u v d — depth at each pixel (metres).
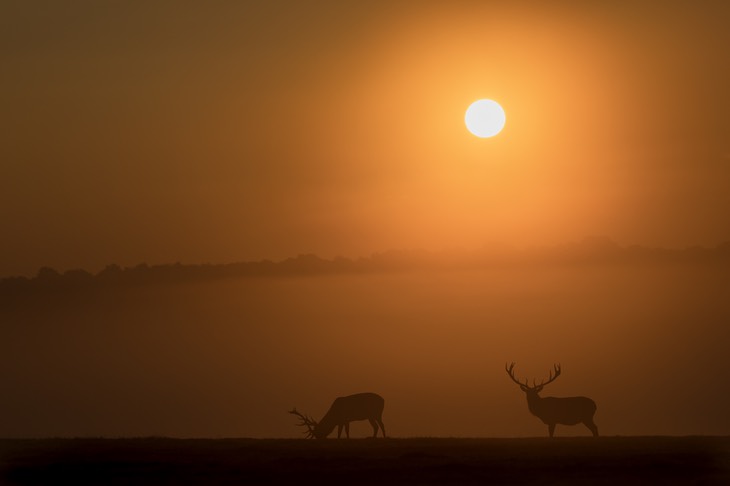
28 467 155.38
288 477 146.50
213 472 149.88
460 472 147.00
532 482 141.75
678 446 163.25
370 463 153.12
